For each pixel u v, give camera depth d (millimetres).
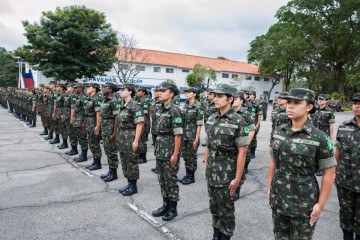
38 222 3896
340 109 29234
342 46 34469
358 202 3285
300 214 2357
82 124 7031
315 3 33719
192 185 5570
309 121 2438
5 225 3793
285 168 2434
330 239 3600
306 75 38094
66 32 21125
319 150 2326
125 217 4098
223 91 2986
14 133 11484
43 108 10477
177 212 4281
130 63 31172
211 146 3137
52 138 10109
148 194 5004
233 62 47719
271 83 48938
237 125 2986
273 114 6043
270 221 4055
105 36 23719
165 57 38844
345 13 32250
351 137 3336
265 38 40062
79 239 3477
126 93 4906
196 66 34344
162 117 4102
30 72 29609
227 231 3168
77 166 6750
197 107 5770
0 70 48000
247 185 5590
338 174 3430
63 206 4441
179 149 4027
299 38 33312
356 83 29875
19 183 5473
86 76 24219
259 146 9672
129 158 4895
